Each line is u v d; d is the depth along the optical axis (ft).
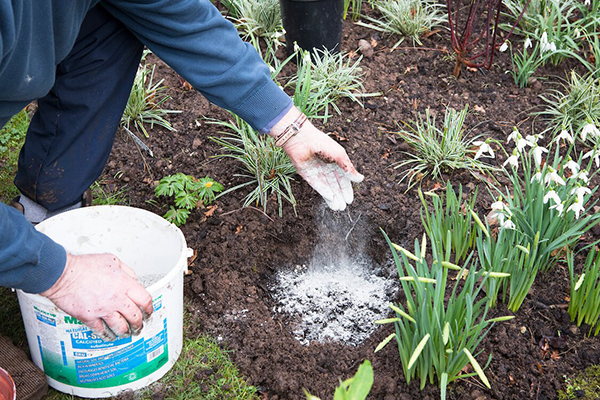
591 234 9.12
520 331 7.89
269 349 7.83
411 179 9.94
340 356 7.77
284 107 7.27
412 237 9.25
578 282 7.50
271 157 9.96
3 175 10.00
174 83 11.72
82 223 7.55
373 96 11.59
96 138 8.04
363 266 9.41
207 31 6.85
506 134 10.89
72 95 7.54
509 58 12.49
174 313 7.02
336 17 11.75
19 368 7.00
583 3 13.25
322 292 8.97
